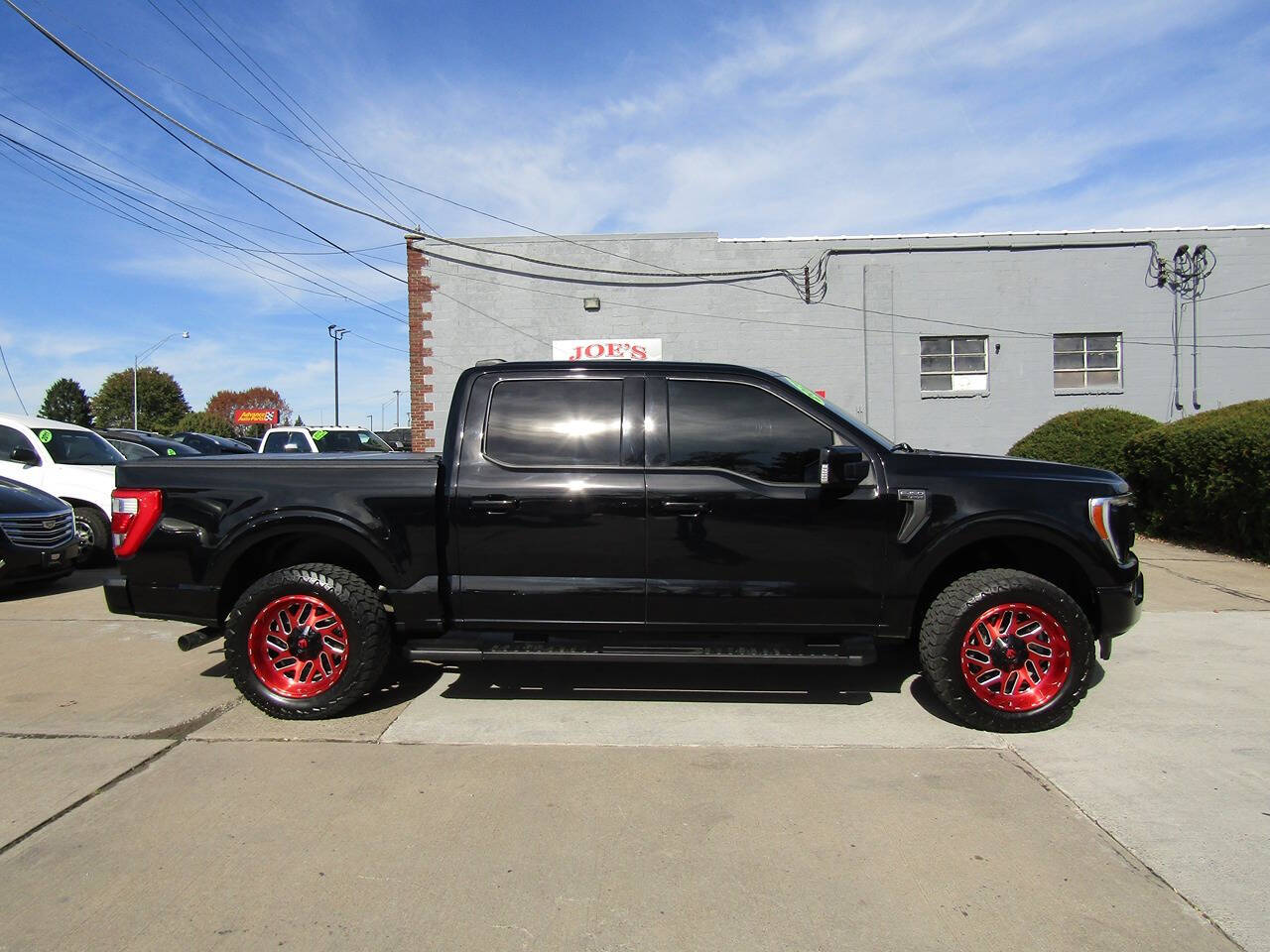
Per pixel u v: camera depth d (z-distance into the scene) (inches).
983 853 124.7
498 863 122.2
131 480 185.2
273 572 183.2
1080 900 112.5
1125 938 104.3
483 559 178.2
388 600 191.0
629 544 176.1
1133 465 436.1
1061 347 669.3
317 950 102.3
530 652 175.5
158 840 128.8
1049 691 170.9
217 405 4429.1
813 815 136.6
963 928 106.3
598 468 178.2
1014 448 557.3
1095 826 132.9
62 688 202.2
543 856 124.2
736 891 114.9
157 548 182.4
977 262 662.5
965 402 666.8
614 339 670.5
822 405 181.2
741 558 175.2
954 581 175.0
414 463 182.4
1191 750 163.2
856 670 215.8
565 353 670.5
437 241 667.4
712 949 102.4
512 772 153.9
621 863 122.2
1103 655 179.3
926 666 173.3
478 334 670.5
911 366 666.8
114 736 171.5
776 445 178.9
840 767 155.8
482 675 211.8
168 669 218.5
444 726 177.0
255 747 165.8
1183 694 195.0
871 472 175.8
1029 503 171.9
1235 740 168.1
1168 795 143.5
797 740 169.2
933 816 136.2
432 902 112.3
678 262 667.4
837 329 665.6
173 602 183.2
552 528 176.7
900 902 112.0
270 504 179.9
